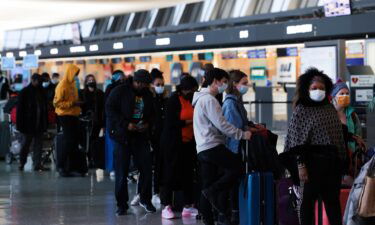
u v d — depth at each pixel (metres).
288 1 25.62
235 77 7.67
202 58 28.98
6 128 15.86
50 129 15.13
